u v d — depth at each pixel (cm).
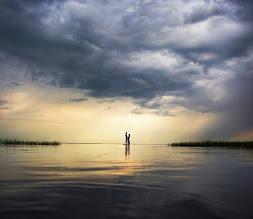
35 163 984
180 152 1991
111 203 384
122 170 782
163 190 482
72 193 450
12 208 355
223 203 389
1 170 764
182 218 316
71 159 1195
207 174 705
